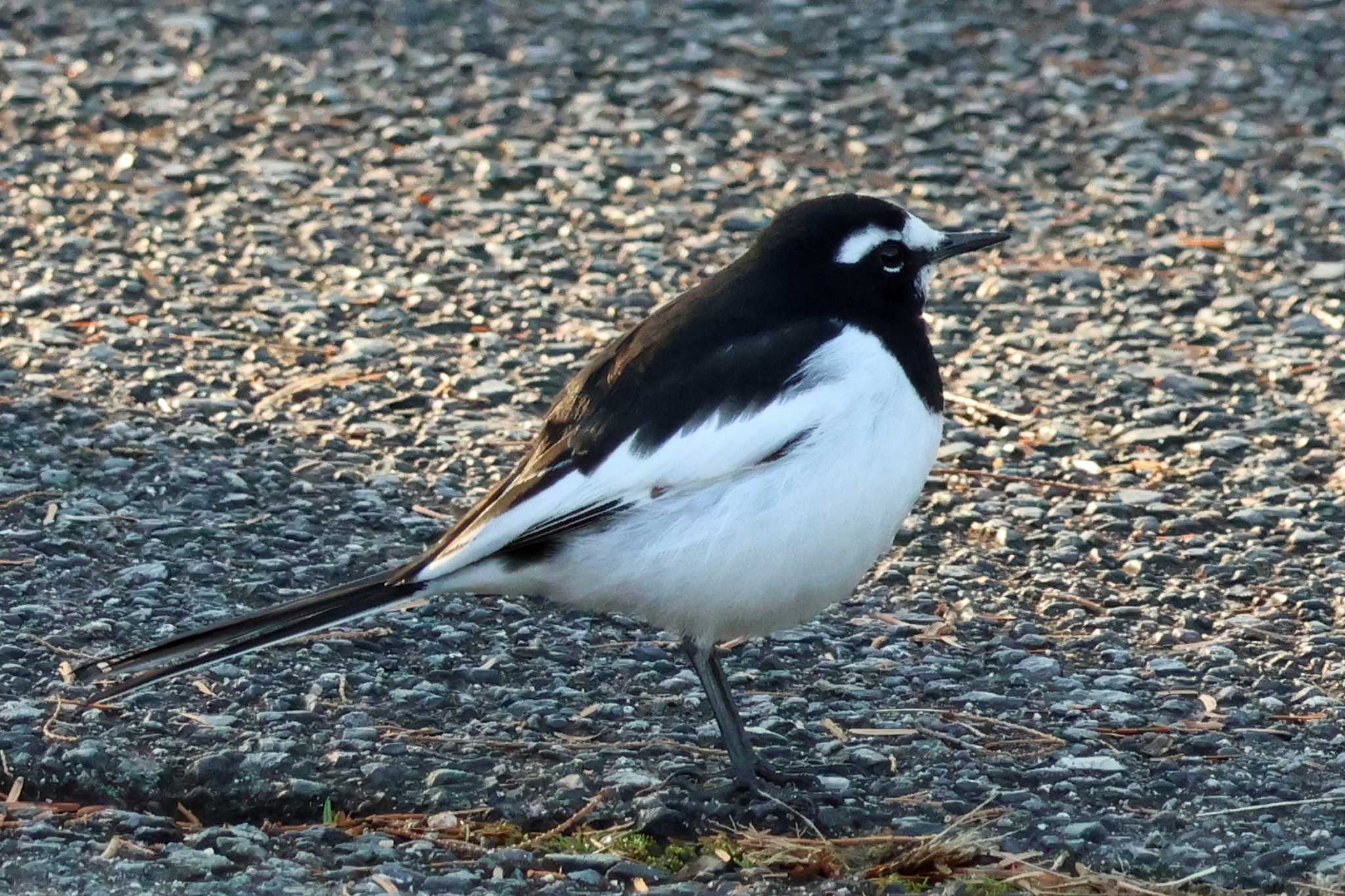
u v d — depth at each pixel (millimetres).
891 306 9336
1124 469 12883
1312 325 14961
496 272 15695
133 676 8984
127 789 9164
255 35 20000
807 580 9078
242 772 9211
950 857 8531
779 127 18328
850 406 8883
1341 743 9641
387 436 13125
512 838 8797
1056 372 14281
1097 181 17375
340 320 14844
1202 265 15977
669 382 9008
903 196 17031
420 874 8281
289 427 13156
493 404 13648
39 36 19891
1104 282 15680
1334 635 10773
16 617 10578
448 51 19766
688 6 20734
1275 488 12570
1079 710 10016
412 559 11227
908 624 11016
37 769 9203
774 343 9031
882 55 19703
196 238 16047
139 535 11570
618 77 19281
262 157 17641
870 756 9516
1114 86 19062
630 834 8828
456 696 10062
